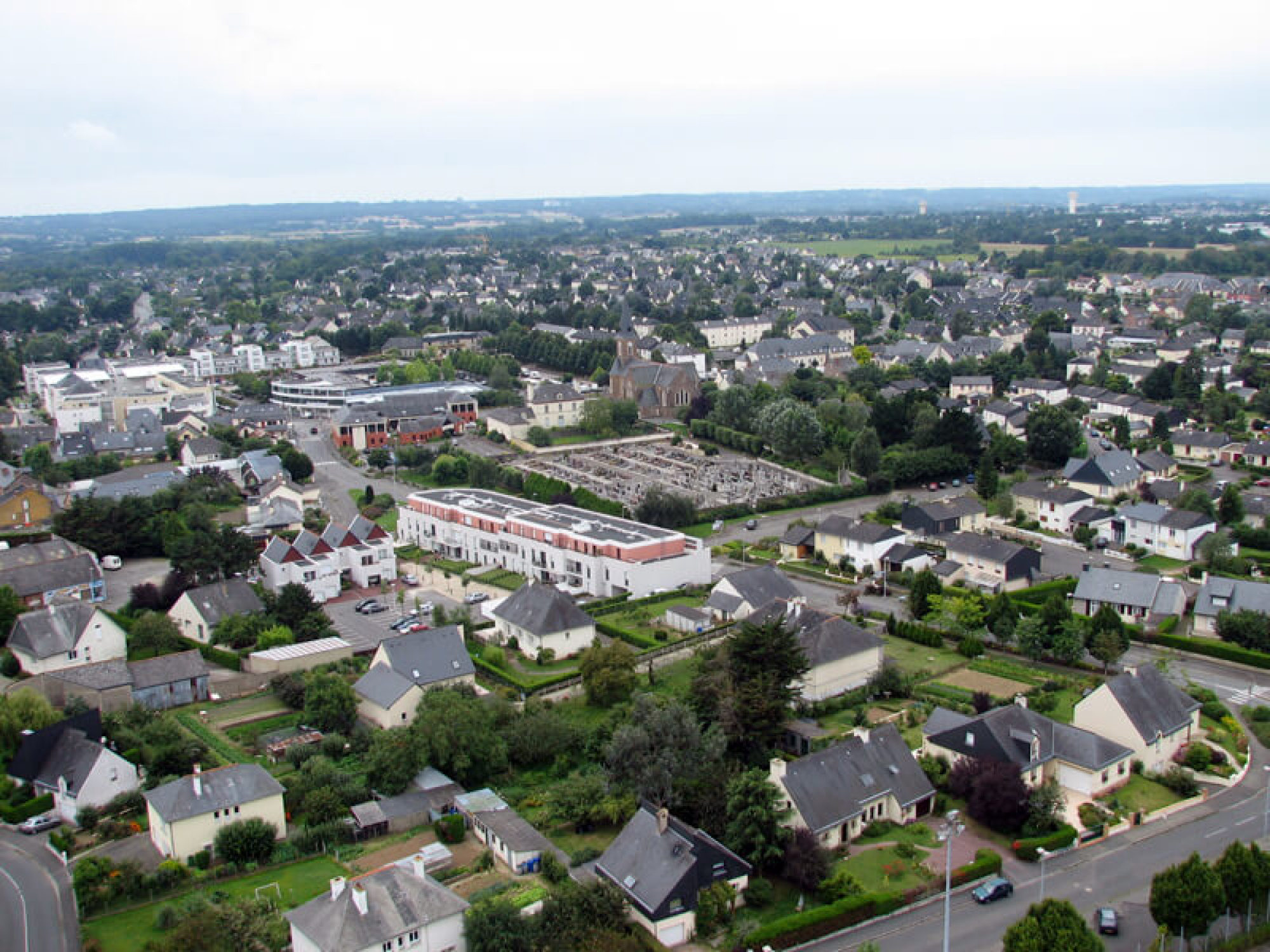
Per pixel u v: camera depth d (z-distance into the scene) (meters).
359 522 193.62
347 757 124.69
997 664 147.62
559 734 124.00
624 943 88.44
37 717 125.31
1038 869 100.56
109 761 114.88
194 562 173.50
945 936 84.81
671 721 113.81
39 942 92.31
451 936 88.81
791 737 125.50
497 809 110.56
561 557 186.62
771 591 167.25
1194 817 109.00
